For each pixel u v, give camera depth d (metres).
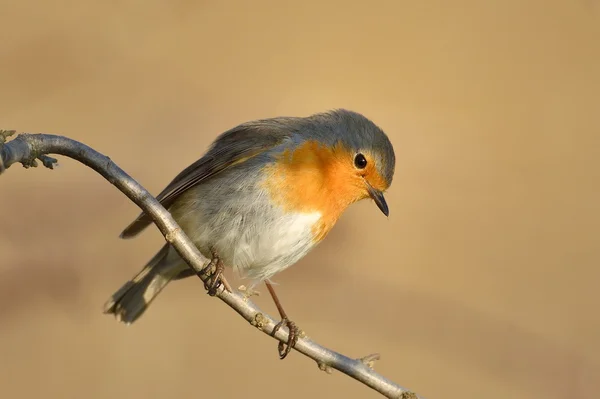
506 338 11.73
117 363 10.81
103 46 14.62
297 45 15.97
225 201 7.77
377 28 17.03
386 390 7.03
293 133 8.00
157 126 13.56
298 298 11.67
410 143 14.94
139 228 7.93
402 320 11.64
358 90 15.41
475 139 15.23
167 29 15.23
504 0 18.42
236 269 7.95
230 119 13.94
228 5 15.73
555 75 16.81
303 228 7.82
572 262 13.66
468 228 13.81
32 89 13.60
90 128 13.29
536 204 14.47
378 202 8.31
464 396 11.02
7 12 14.60
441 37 17.17
